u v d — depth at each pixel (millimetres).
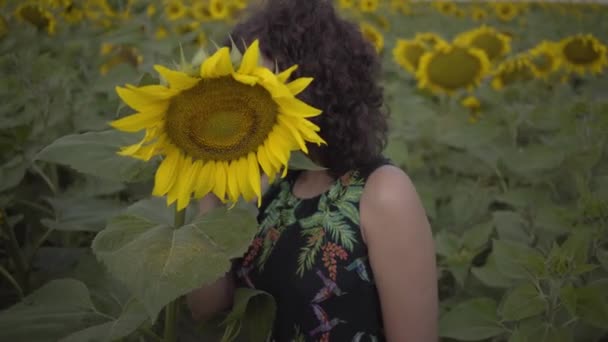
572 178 3363
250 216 1596
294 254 2004
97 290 2064
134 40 4715
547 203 3002
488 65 4895
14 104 3104
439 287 3326
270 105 1520
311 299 1970
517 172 3555
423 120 4312
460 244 2996
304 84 1479
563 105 4543
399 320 1976
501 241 2418
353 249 1942
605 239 2607
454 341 2799
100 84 3508
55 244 2949
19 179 2504
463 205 3533
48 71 3357
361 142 1976
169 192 1599
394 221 1903
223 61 1404
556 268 2311
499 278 2584
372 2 9602
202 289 2215
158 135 1517
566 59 5348
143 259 1474
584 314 2250
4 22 4691
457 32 10094
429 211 3510
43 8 5008
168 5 6848
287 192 2123
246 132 1557
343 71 1938
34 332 1794
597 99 4812
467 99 4992
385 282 1957
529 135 4426
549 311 2355
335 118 1946
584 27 10766
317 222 1994
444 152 4148
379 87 2064
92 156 1661
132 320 1763
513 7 11766
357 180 1987
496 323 2477
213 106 1506
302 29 1929
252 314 2035
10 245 2475
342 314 1968
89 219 2482
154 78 1626
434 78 4969
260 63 1492
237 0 7344
